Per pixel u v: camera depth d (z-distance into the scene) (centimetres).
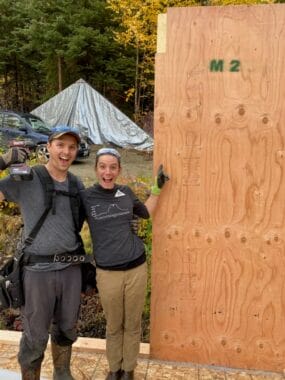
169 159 266
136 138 1416
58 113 1480
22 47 1917
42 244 217
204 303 280
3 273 235
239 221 266
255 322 276
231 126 255
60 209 221
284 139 252
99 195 240
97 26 1759
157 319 288
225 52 248
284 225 262
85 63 1859
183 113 259
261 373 277
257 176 259
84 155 1163
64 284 225
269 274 269
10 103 2331
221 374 276
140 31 1412
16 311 360
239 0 1082
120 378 262
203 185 266
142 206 255
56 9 1756
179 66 255
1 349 295
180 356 289
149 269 356
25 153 216
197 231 272
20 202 221
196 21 249
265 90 248
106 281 240
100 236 239
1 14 2016
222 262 273
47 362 282
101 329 342
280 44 242
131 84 1841
